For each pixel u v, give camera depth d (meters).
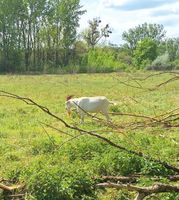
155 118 6.50
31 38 73.88
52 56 75.12
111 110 19.61
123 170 9.38
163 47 77.88
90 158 10.57
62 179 8.16
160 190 6.54
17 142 13.64
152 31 94.69
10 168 9.87
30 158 11.43
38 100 27.03
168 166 7.74
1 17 71.62
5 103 25.38
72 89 35.75
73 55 76.06
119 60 71.75
